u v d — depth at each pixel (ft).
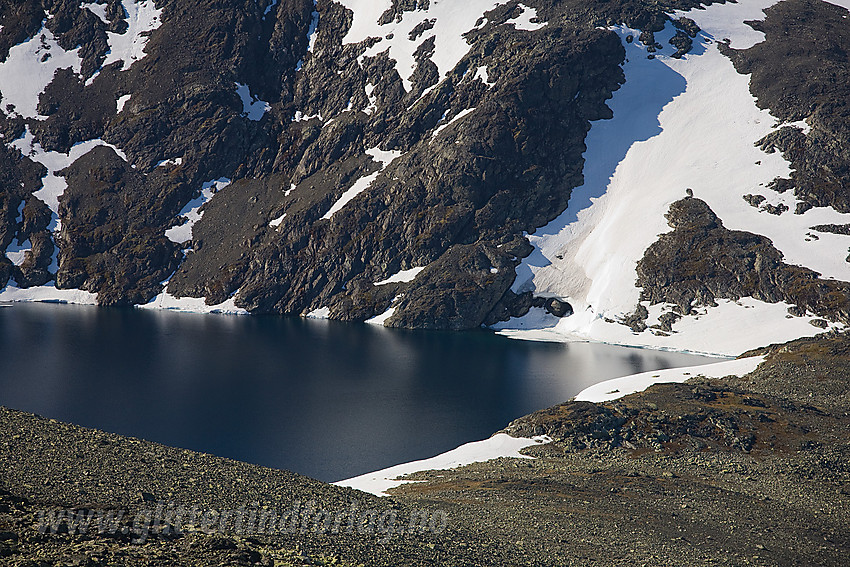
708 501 241.55
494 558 150.10
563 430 332.80
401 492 245.86
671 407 346.95
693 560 173.78
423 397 463.01
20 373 498.28
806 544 201.67
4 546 102.47
